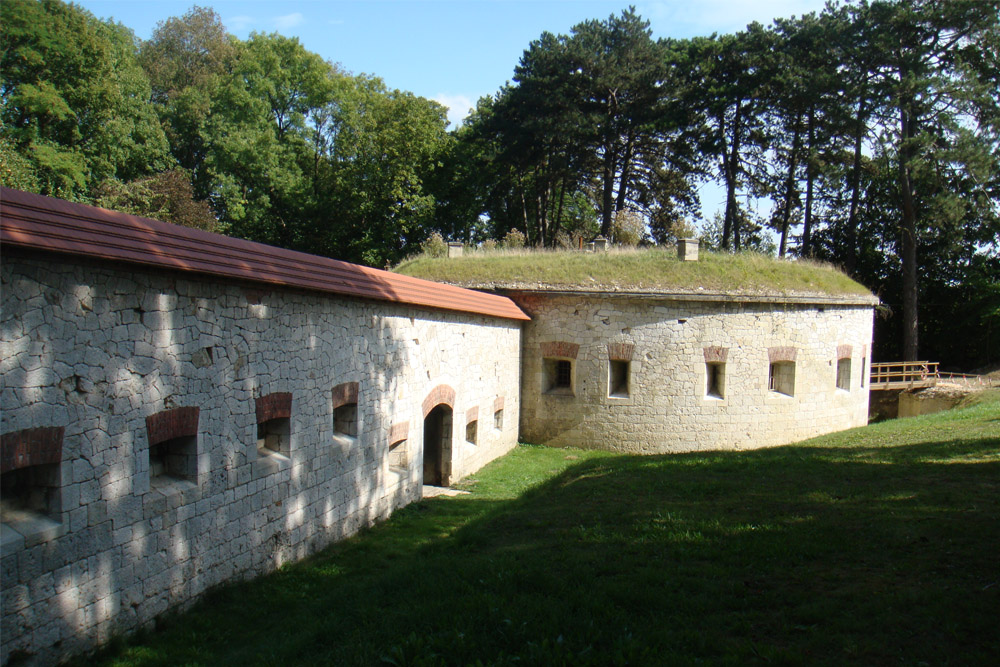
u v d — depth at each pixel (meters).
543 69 37.97
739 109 39.38
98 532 6.43
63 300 6.04
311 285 9.15
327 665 5.65
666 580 6.63
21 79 31.12
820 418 20.91
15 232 5.47
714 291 19.11
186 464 7.65
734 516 8.94
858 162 37.62
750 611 5.87
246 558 8.46
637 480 12.18
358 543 10.29
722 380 19.42
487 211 48.00
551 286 19.36
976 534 7.29
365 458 11.15
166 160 39.19
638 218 37.56
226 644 6.86
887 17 31.19
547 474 15.58
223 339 7.98
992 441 12.96
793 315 20.20
